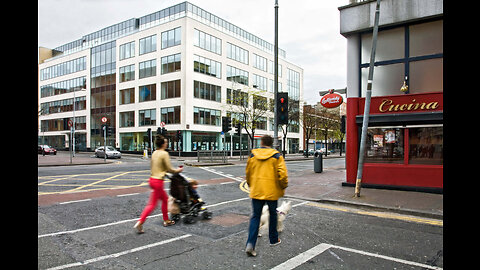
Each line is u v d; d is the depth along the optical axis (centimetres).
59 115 5600
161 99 3941
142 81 4184
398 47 1071
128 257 428
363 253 450
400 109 991
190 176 1509
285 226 595
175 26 3822
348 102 1094
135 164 2406
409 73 1047
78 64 5203
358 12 1102
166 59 3903
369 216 684
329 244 489
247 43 4700
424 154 964
